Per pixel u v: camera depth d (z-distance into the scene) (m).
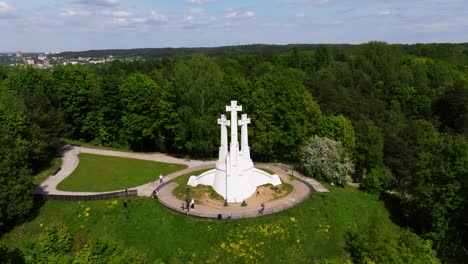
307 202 45.84
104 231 41.50
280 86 63.19
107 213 44.09
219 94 64.81
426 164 43.94
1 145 44.44
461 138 44.50
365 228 38.09
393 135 68.56
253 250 37.66
